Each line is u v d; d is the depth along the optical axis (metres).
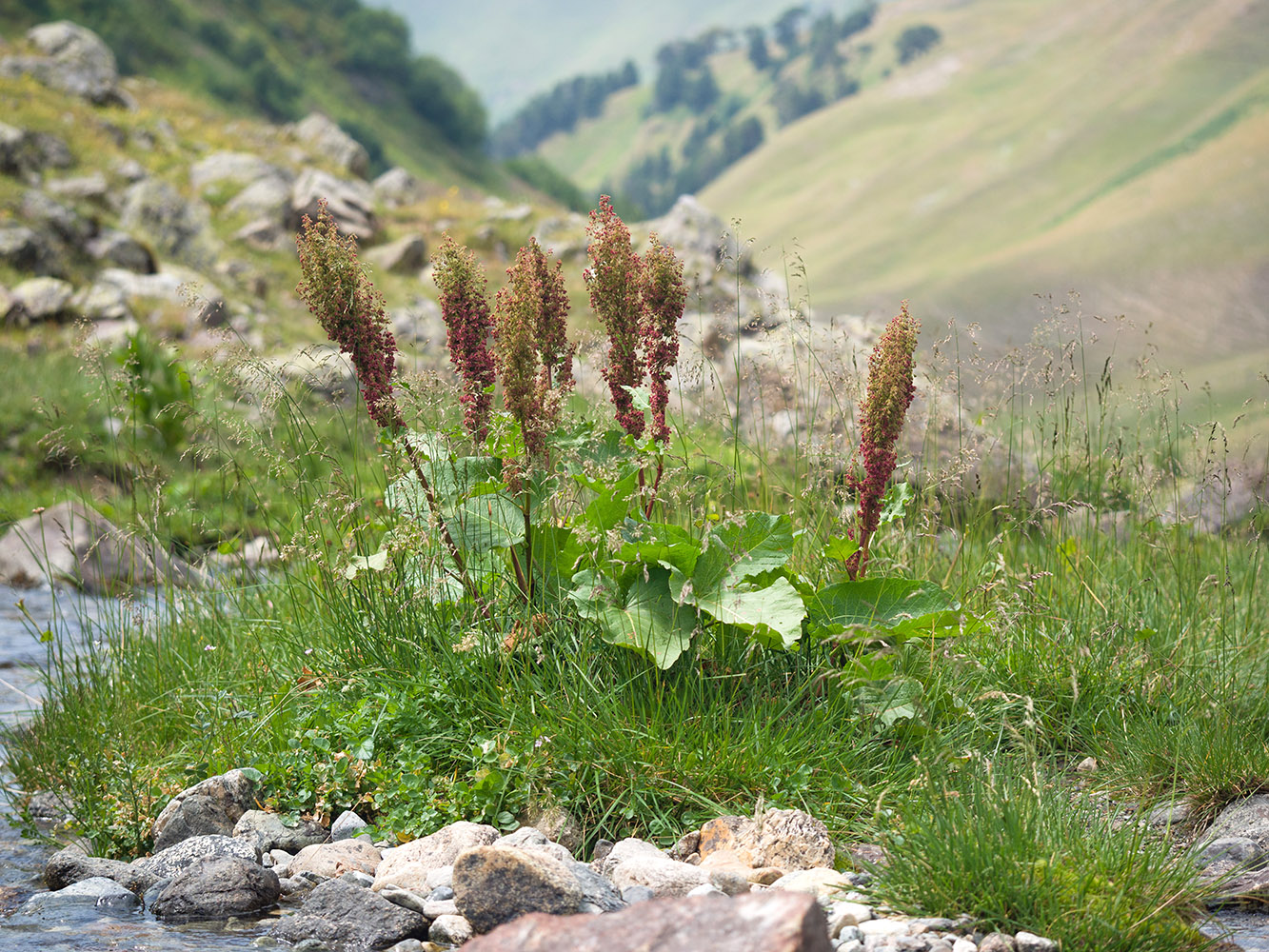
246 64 95.56
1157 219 158.50
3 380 14.09
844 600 3.87
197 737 4.29
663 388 4.12
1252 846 3.30
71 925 3.02
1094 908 2.75
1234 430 4.90
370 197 26.02
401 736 3.87
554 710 3.67
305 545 4.38
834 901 2.97
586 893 2.93
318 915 2.96
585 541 3.79
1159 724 4.07
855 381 4.84
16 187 19.97
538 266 4.04
